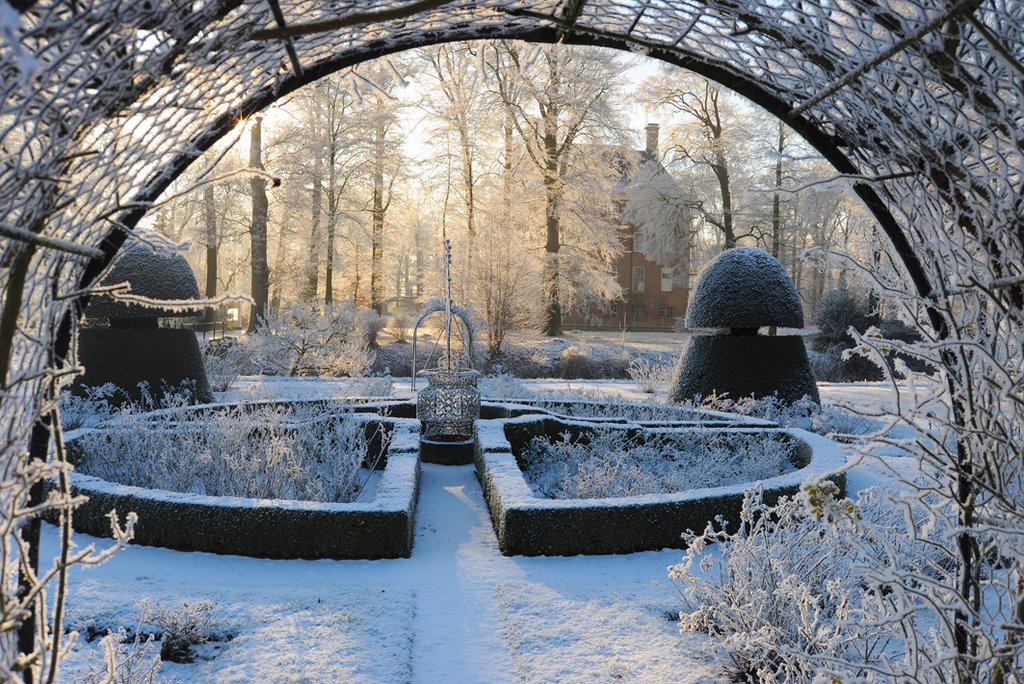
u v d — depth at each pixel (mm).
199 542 5324
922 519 4469
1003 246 2049
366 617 4102
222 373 14789
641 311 41406
